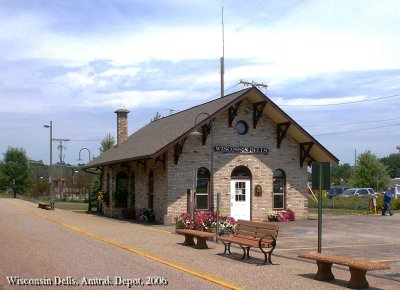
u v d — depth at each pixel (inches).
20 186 3169.3
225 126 1000.2
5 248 565.9
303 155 1067.9
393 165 4215.1
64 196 2632.9
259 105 1016.2
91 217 1136.2
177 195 946.7
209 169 984.3
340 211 1424.7
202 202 973.2
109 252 542.3
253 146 1024.9
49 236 697.6
